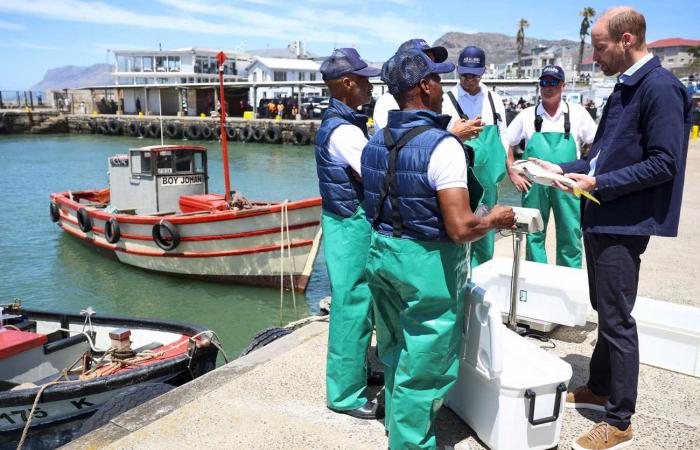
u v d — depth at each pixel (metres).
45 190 22.66
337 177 3.05
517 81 32.16
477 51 4.38
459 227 2.30
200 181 12.38
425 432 2.60
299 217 10.37
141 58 65.62
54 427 4.71
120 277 11.65
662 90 2.61
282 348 4.23
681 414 3.29
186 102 52.12
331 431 3.11
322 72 3.14
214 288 11.07
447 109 4.43
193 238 10.86
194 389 3.60
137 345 6.31
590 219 2.88
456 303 2.50
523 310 4.46
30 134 52.94
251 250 10.53
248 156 35.66
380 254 2.54
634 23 2.69
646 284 5.82
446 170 2.30
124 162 12.20
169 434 3.10
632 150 2.75
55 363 5.35
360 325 3.17
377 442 2.99
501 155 4.47
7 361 4.94
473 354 2.77
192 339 5.26
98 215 12.26
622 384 2.85
